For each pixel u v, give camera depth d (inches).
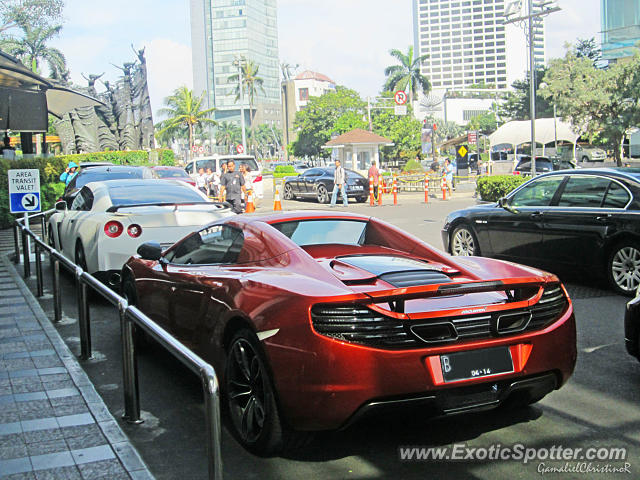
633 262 299.9
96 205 342.3
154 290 203.0
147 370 215.6
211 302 163.2
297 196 1127.6
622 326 255.0
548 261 338.0
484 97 6653.5
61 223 390.3
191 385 199.5
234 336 149.8
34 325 277.3
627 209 302.5
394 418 134.8
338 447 149.9
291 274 151.9
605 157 1875.0
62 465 140.4
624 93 1018.7
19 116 952.3
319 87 7313.0
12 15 1685.5
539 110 2381.9
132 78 1721.2
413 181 1275.8
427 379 131.3
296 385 131.3
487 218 371.6
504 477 133.4
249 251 172.7
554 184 342.6
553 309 150.7
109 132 1637.6
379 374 128.6
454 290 137.1
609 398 178.2
